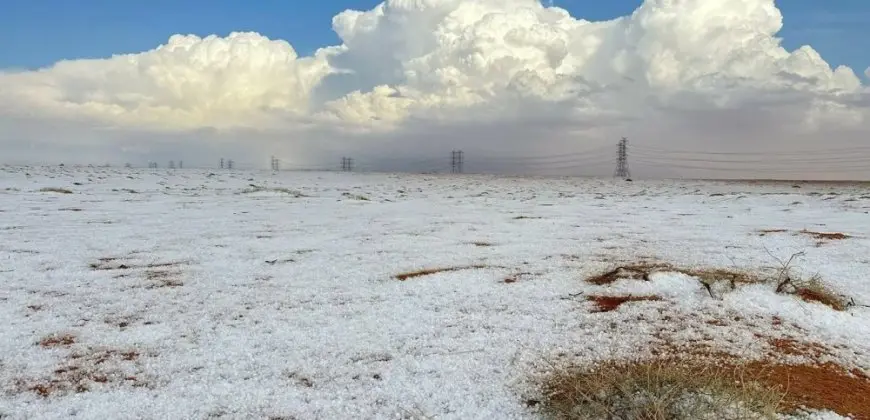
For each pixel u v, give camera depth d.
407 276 6.83
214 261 7.79
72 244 9.05
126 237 9.83
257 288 6.30
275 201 17.75
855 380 3.94
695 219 13.03
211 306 5.62
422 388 3.81
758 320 5.00
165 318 5.26
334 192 22.70
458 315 5.24
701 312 5.20
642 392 3.41
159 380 3.97
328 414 3.49
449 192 24.86
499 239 9.74
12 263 7.53
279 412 3.52
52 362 4.28
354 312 5.39
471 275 6.72
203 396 3.73
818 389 3.74
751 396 3.40
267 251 8.56
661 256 7.95
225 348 4.52
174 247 8.88
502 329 4.86
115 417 3.48
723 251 8.33
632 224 11.98
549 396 3.67
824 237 9.58
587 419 3.27
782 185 34.19
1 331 4.89
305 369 4.12
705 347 4.42
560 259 7.76
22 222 11.52
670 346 4.44
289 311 5.44
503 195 23.16
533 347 4.45
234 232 10.59
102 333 4.87
